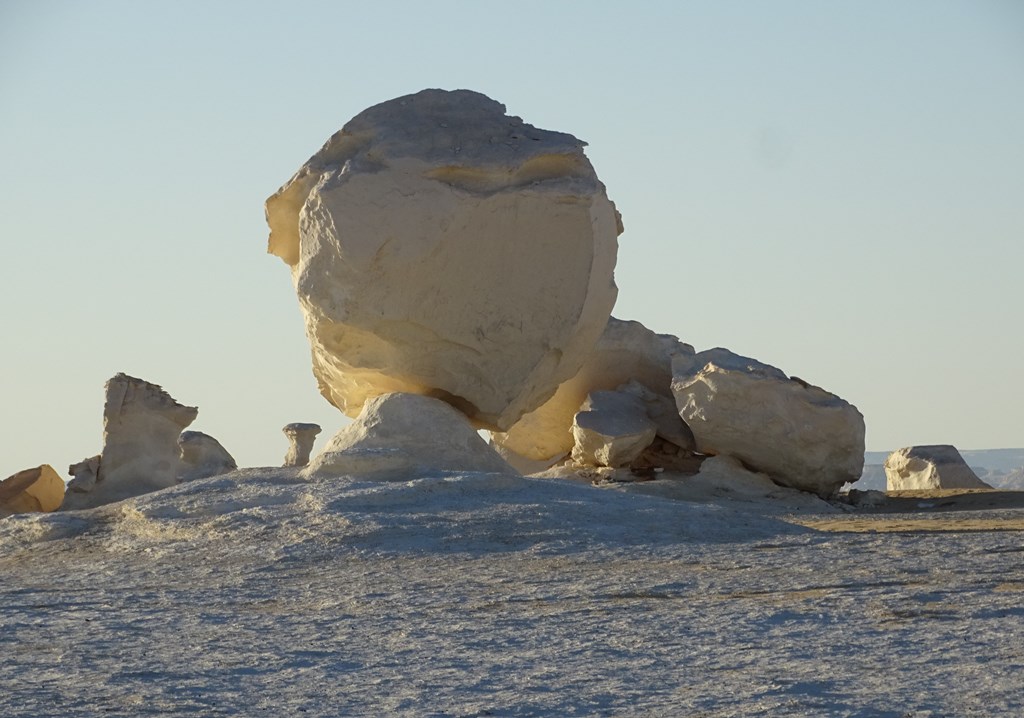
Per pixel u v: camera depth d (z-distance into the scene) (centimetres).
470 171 3881
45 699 1501
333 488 3266
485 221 3891
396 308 3888
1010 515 3466
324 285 3906
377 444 3788
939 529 3014
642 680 1544
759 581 2270
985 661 1577
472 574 2489
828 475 4331
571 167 3984
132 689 1557
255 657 1752
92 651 1825
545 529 2870
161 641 1905
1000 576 2208
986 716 1325
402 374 3984
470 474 3366
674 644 1758
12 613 2247
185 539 3066
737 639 1773
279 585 2481
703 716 1365
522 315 3962
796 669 1573
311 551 2806
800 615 1925
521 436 5178
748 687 1486
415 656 1733
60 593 2497
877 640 1727
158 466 4825
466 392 4000
